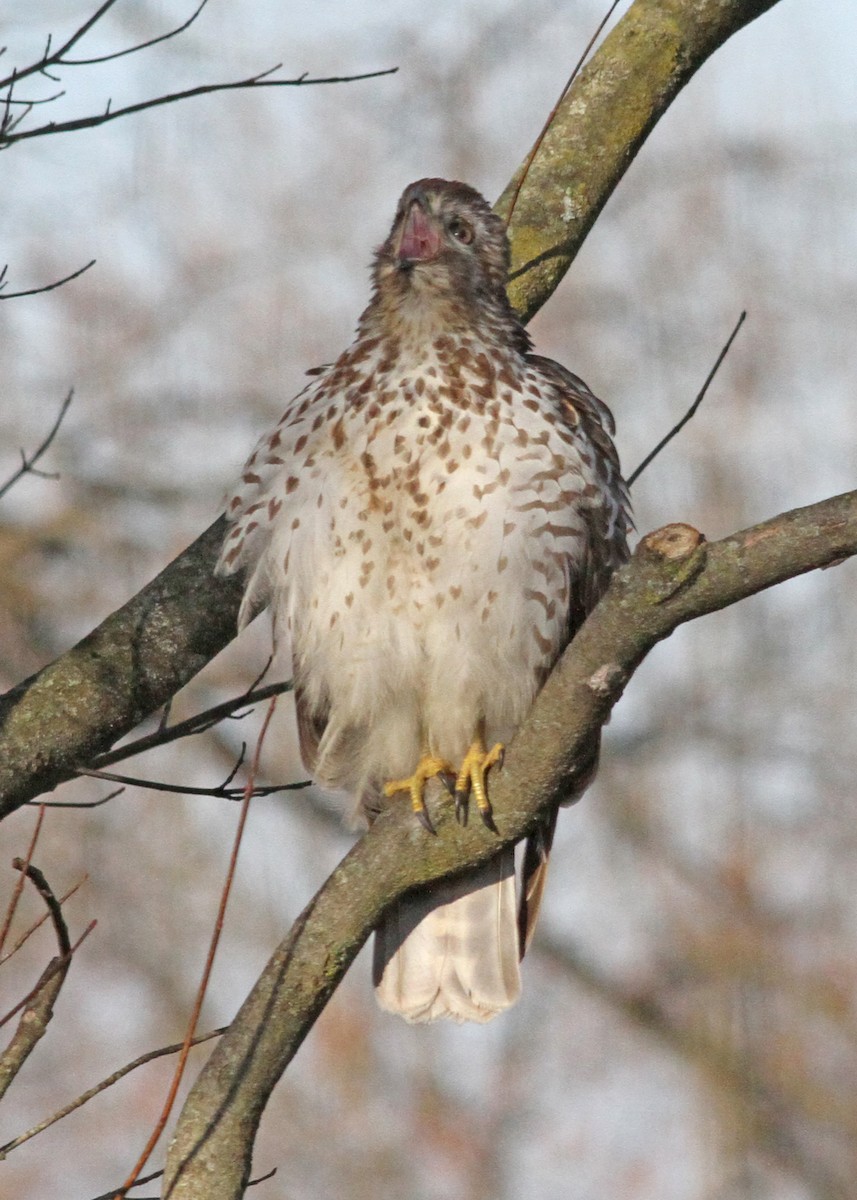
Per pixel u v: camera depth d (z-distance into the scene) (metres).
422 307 9.63
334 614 9.61
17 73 8.20
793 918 22.83
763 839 23.25
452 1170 21.30
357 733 10.17
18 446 18.42
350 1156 21.05
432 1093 21.53
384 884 8.29
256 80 8.54
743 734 23.78
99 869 21.88
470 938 9.55
